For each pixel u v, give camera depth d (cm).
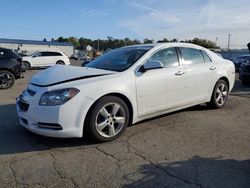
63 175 370
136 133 526
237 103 792
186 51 627
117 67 536
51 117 444
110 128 482
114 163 405
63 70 515
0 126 567
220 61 707
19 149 453
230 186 345
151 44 596
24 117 477
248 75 1145
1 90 1102
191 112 673
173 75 573
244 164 402
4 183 351
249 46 1250
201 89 645
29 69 2564
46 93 452
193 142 484
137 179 361
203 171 381
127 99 504
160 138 502
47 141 486
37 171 381
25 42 6975
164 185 346
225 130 546
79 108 450
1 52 1167
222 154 435
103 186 345
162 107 562
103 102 470
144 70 526
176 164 401
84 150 450
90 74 489
